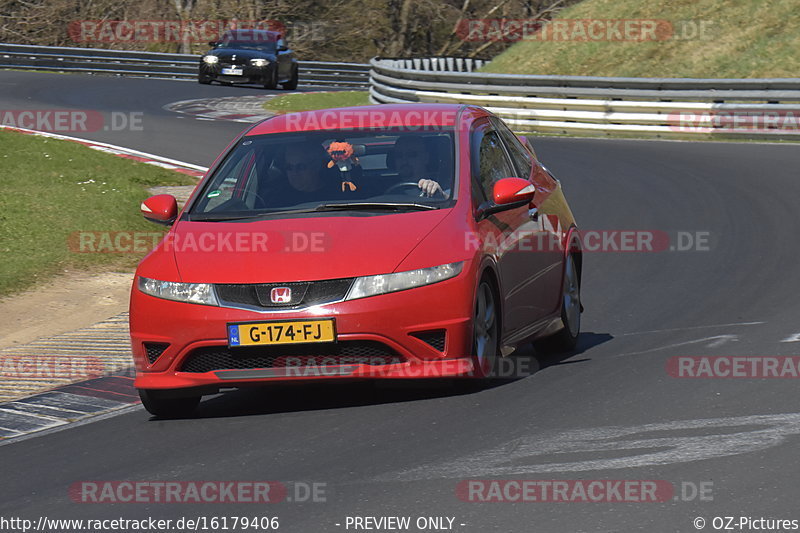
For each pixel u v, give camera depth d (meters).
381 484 18.17
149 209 26.27
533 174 29.70
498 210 25.14
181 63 138.12
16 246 44.28
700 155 67.75
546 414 21.98
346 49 199.00
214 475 19.50
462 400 23.45
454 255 23.23
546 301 27.61
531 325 26.75
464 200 24.89
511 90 86.31
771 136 74.50
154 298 23.45
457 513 16.59
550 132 84.56
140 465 20.61
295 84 130.88
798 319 30.31
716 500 16.66
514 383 24.88
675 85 78.50
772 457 18.55
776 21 96.62
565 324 28.67
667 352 27.31
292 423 22.72
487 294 24.33
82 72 140.62
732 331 29.39
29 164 63.03
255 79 122.62
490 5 195.25
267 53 124.44
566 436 20.38
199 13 188.75
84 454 21.75
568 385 24.38
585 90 82.44
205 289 23.09
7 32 187.50
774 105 74.06
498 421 21.64
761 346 27.28
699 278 37.59
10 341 33.12
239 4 189.00
